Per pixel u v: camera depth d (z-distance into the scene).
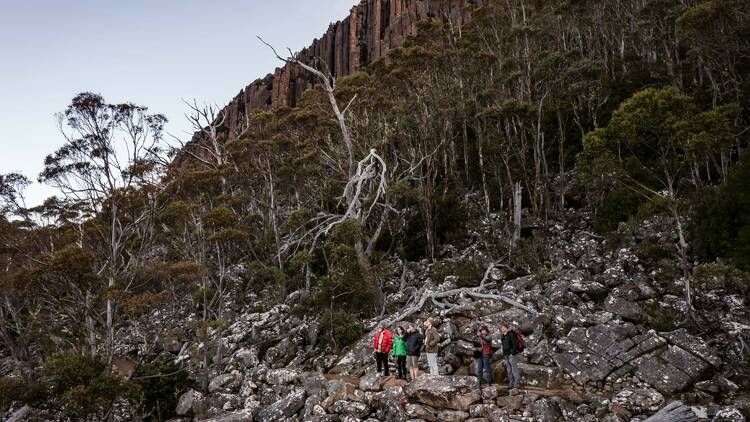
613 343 15.14
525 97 34.69
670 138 17.59
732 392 13.14
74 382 15.84
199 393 19.89
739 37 25.34
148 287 26.03
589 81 31.81
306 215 30.61
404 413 13.65
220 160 38.81
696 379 13.80
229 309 29.69
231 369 22.52
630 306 17.42
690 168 24.67
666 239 21.39
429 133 33.75
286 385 18.16
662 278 19.16
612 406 12.75
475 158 35.00
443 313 19.94
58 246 26.70
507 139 33.28
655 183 25.00
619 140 18.98
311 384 16.67
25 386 15.52
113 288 19.56
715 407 12.16
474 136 37.59
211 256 33.25
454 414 13.09
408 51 33.81
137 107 24.06
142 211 26.16
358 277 24.28
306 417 15.34
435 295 21.78
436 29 39.62
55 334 27.17
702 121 16.91
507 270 23.97
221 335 25.69
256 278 31.80
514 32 36.22
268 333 25.11
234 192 38.62
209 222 24.33
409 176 31.84
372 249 26.88
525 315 18.05
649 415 12.57
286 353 22.45
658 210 18.25
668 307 17.41
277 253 31.02
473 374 16.05
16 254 25.34
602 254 22.59
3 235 24.28
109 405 16.47
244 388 19.12
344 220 26.27
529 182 31.11
